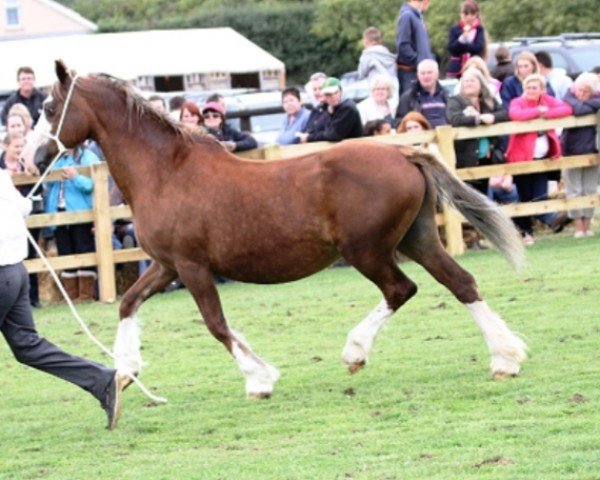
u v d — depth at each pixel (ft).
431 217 39.01
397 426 34.55
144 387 41.04
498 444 31.53
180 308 58.70
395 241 38.60
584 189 69.26
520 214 67.87
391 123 70.85
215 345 49.57
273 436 34.83
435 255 39.19
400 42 74.95
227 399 39.99
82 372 37.22
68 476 32.45
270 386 39.40
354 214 38.09
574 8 150.00
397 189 37.96
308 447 33.01
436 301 53.83
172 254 39.58
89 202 63.67
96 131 40.24
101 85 40.29
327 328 50.78
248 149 64.64
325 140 64.90
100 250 63.36
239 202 38.75
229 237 38.78
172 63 126.11
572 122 68.13
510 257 38.91
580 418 33.24
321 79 69.87
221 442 34.76
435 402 36.65
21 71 69.46
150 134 39.91
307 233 38.58
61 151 40.37
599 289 52.47
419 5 75.20
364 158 38.29
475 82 67.10
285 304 57.31
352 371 40.57
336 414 36.55
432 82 69.77
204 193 39.01
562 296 51.78
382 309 39.96
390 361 42.98
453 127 66.80
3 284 35.78
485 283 56.75
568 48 94.02
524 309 49.85
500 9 153.07
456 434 32.81
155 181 39.60
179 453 33.91
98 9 229.66
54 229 64.39
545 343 43.16
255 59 132.77
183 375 44.29
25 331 36.96
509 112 67.67
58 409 40.73
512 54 95.30
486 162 68.90
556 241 69.15
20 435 37.60
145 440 35.83
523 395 36.32
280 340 49.03
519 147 68.54
